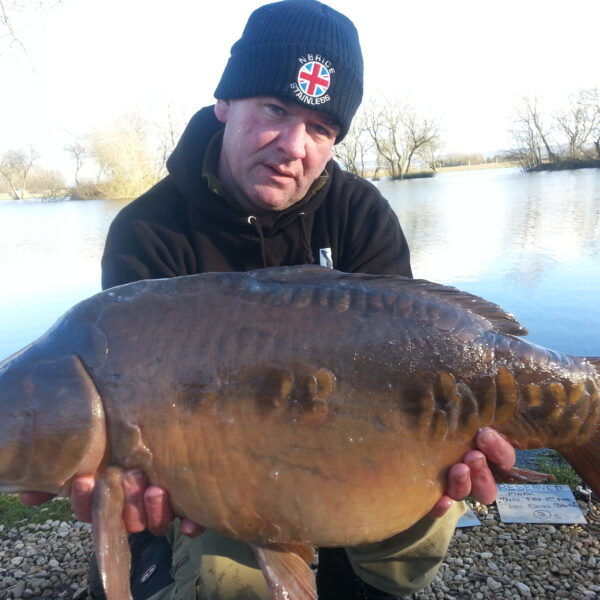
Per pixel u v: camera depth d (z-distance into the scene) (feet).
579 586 9.59
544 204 60.70
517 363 6.36
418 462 6.23
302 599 6.17
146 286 6.36
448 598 9.42
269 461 5.98
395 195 80.23
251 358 6.00
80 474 5.97
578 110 126.93
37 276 36.32
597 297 25.30
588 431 6.51
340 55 8.03
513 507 11.53
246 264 8.81
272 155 8.01
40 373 6.03
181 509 6.07
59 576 10.28
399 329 6.25
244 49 8.06
